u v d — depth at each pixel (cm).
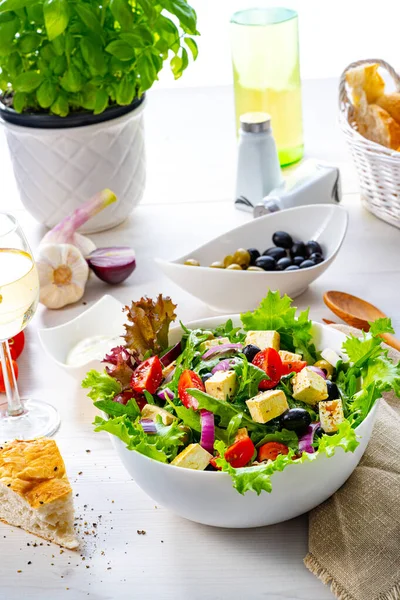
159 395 107
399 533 100
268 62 151
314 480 99
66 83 134
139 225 147
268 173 146
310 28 245
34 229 148
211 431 102
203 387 105
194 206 151
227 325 114
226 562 101
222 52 247
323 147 162
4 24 133
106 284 137
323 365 108
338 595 98
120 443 101
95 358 119
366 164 138
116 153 140
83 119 137
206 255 133
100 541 104
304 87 180
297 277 126
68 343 124
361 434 100
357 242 140
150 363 108
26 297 112
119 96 136
